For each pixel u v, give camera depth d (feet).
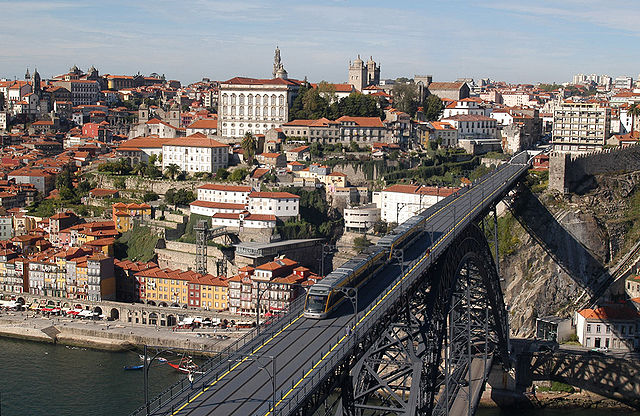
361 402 275.59
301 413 219.61
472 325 449.48
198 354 588.09
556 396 536.42
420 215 472.85
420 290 340.59
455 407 400.88
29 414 458.50
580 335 601.62
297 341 261.44
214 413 205.16
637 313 591.78
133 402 478.18
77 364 572.92
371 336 277.85
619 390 540.11
